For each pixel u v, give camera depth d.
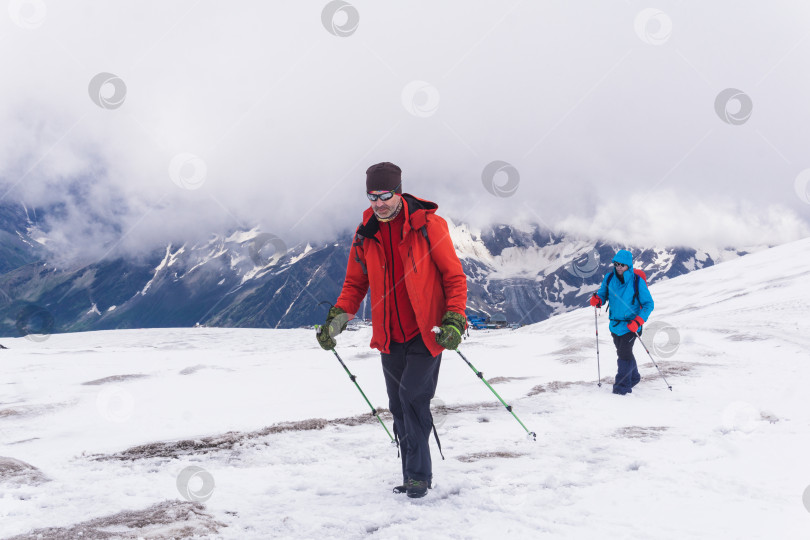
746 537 2.43
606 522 2.70
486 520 2.79
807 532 2.46
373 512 2.99
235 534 2.68
